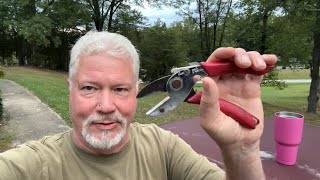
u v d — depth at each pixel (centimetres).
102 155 46
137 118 254
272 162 89
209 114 37
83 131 44
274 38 425
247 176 40
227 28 702
